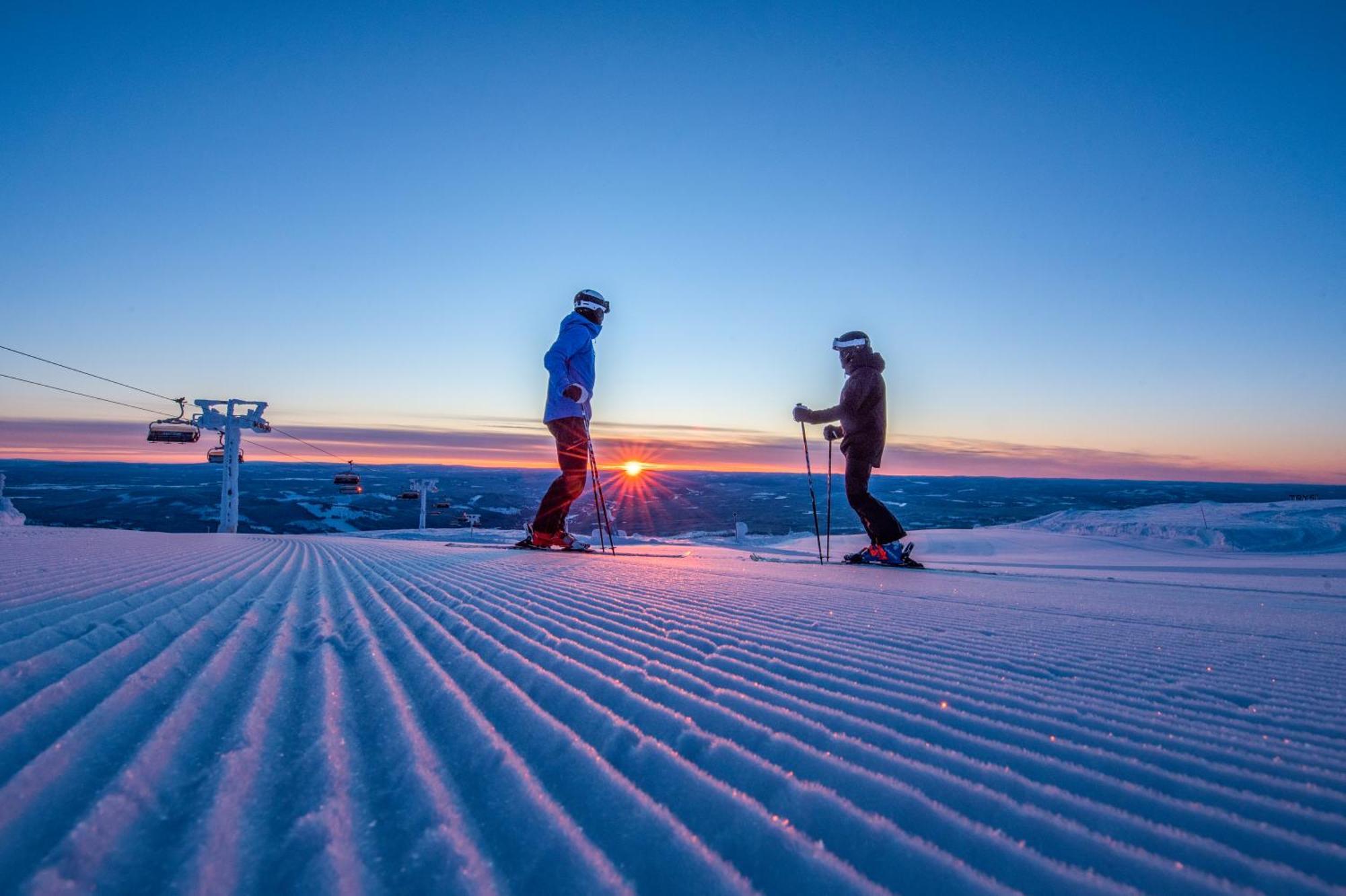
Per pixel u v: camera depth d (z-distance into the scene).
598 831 0.87
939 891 0.75
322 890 0.70
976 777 1.08
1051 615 3.18
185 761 1.03
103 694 1.32
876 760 1.14
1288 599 4.55
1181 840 0.87
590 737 1.23
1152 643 2.40
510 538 22.94
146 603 2.40
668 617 2.71
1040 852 0.84
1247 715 1.48
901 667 1.91
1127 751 1.22
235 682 1.49
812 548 20.59
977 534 25.09
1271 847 0.85
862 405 6.85
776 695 1.56
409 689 1.53
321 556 5.86
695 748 1.18
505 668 1.75
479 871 0.76
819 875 0.78
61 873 0.69
